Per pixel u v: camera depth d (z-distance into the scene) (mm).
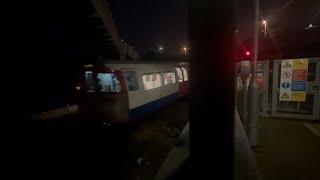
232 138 1309
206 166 1346
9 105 12461
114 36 18797
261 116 9117
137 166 5875
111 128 8758
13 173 5578
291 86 8406
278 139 6449
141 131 9180
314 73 8188
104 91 8539
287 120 8547
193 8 1320
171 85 13555
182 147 2627
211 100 1311
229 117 1299
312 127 7555
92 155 6742
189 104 1371
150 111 10719
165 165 2223
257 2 5336
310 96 10172
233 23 1271
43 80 15266
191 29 1336
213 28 1287
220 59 1287
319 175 4383
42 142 8062
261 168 4711
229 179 1323
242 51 10836
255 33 5461
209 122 1321
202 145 1345
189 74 1362
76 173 5543
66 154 6848
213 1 1281
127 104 8617
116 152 6930
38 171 5688
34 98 14117
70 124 10547
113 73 8375
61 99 15047
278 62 8680
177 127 9664
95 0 11703
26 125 10414
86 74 8945
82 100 9016
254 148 5672
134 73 9586
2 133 9031
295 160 5070
